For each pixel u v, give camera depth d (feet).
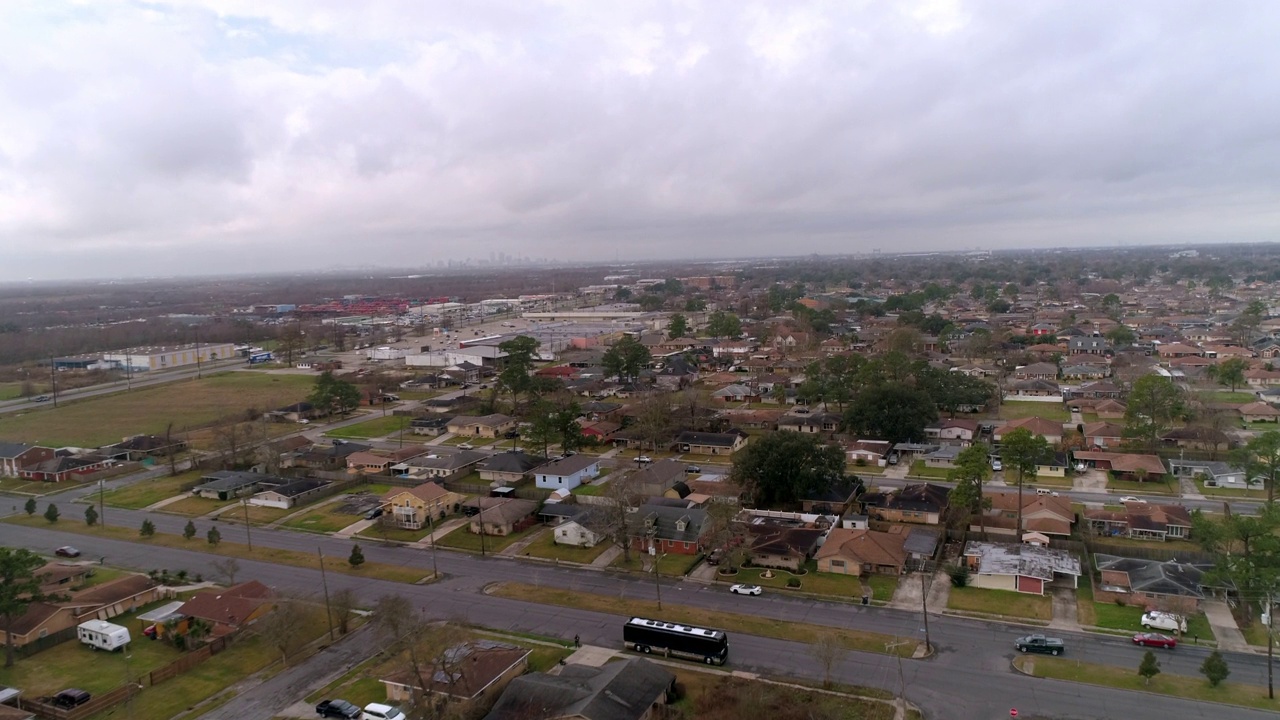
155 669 175.63
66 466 341.21
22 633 185.47
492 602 208.13
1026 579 205.26
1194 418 342.44
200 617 194.80
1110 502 272.92
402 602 180.04
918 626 188.03
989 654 173.47
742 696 154.92
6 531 276.41
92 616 199.93
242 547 255.70
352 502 299.58
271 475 327.26
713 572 224.74
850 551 221.46
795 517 258.98
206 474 333.21
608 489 273.13
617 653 178.60
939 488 272.72
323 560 242.17
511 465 321.11
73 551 250.98
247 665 178.81
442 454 364.38
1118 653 172.65
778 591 210.79
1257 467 262.47
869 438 355.56
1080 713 150.00
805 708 151.33
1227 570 182.80
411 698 157.89
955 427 361.71
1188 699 153.58
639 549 244.83
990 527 248.52
